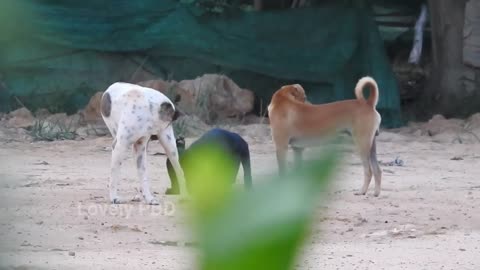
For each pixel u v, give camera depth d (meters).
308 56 26.78
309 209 1.25
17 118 24.50
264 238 1.25
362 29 26.98
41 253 9.41
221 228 1.26
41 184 14.99
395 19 33.75
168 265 8.98
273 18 26.77
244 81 27.27
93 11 25.67
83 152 20.36
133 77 26.38
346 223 11.91
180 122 23.86
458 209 13.28
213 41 26.45
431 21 29.08
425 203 13.77
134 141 12.89
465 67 28.20
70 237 10.45
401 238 10.98
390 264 9.32
